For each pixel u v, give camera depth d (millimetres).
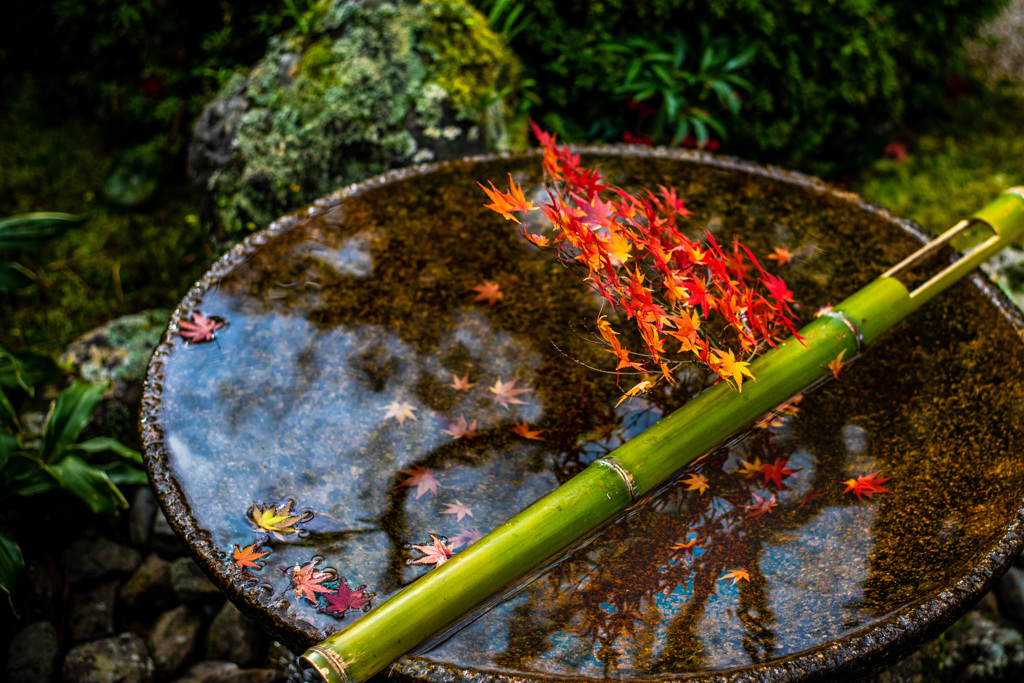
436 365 1758
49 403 2295
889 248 1891
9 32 3277
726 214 1946
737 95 3082
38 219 2227
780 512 1602
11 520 2162
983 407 1682
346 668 1462
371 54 2334
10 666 2045
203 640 2152
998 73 3945
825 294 1834
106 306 2703
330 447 1659
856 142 3398
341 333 1786
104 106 3264
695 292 1582
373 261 1883
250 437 1659
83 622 2145
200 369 1723
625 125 3100
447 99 2330
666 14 2918
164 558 2207
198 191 2518
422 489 1622
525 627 1513
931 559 1545
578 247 1579
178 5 3072
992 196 3195
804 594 1530
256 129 2395
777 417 1697
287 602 1520
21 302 2695
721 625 1509
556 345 1730
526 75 2996
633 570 1557
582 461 1651
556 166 1769
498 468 1646
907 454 1653
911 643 1481
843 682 1485
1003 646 2088
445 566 1522
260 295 1822
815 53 3053
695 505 1612
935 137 3572
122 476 2213
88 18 3104
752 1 2883
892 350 1769
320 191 2344
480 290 1852
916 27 3303
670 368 1745
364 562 1556
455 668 1473
